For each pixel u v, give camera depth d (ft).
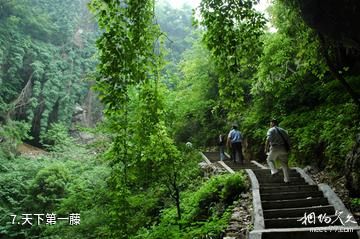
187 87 75.97
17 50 110.52
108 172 47.98
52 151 81.25
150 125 20.48
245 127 56.29
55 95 111.34
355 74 42.83
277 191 27.25
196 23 20.59
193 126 74.23
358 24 18.66
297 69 45.96
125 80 17.39
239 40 20.25
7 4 114.73
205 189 31.99
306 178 30.19
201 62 70.59
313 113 43.60
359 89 39.09
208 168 44.39
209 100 69.41
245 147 54.54
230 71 20.90
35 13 128.26
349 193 24.35
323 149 35.91
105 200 33.60
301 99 47.83
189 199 32.91
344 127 34.58
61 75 118.01
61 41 133.28
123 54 17.04
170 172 26.05
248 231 19.60
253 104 58.70
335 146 33.24
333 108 40.09
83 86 125.90
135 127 20.35
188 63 74.13
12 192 57.77
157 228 26.16
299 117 45.29
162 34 18.69
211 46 20.39
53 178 54.54
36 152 101.09
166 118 29.01
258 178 31.89
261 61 42.63
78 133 112.47
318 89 46.62
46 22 129.49
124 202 21.50
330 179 30.81
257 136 51.11
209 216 29.27
